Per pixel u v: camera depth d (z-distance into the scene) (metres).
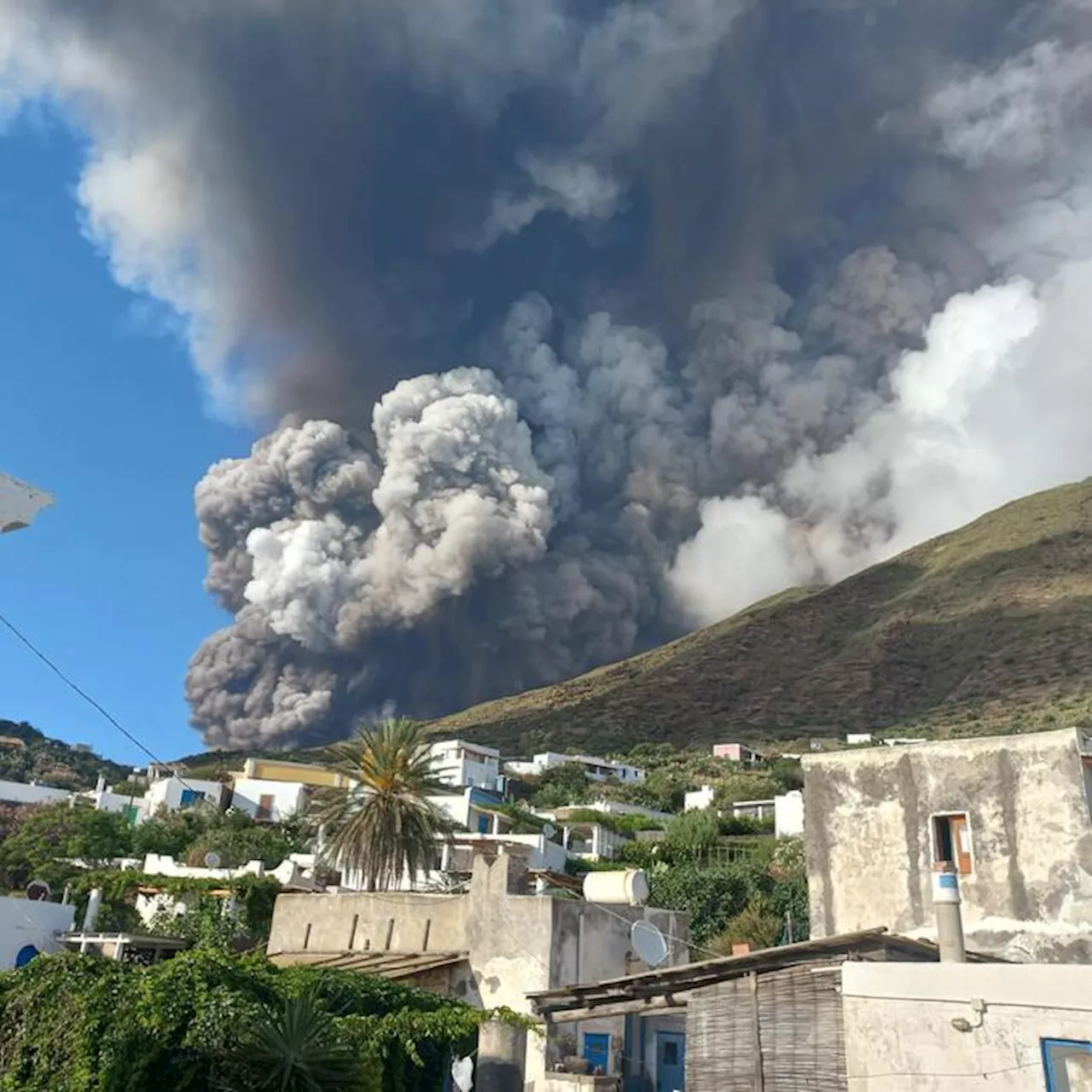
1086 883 20.83
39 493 16.27
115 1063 14.73
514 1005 25.09
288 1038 15.63
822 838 24.81
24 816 67.50
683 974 16.97
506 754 159.25
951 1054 12.85
